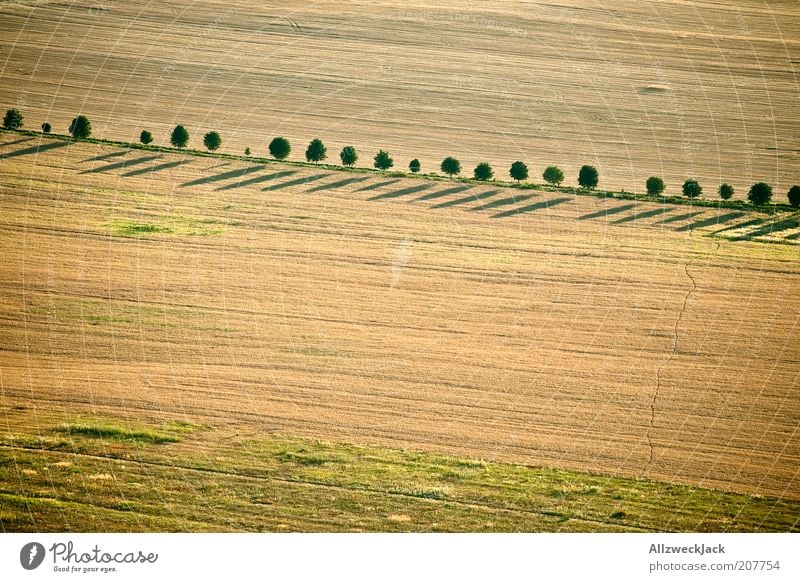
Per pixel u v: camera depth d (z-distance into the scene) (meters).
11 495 87.44
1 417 102.00
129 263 145.12
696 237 158.75
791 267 148.75
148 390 110.69
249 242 153.50
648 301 138.75
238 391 112.19
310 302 136.12
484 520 88.62
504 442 103.31
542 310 136.62
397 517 88.12
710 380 118.69
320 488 92.25
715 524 89.69
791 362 123.12
